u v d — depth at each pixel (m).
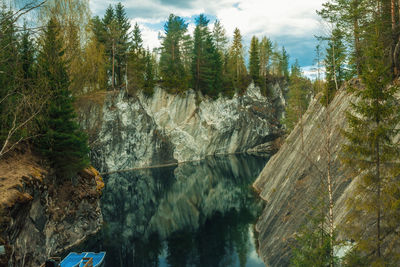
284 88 98.44
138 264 18.30
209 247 21.05
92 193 25.64
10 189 14.96
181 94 69.75
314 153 20.47
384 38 17.14
